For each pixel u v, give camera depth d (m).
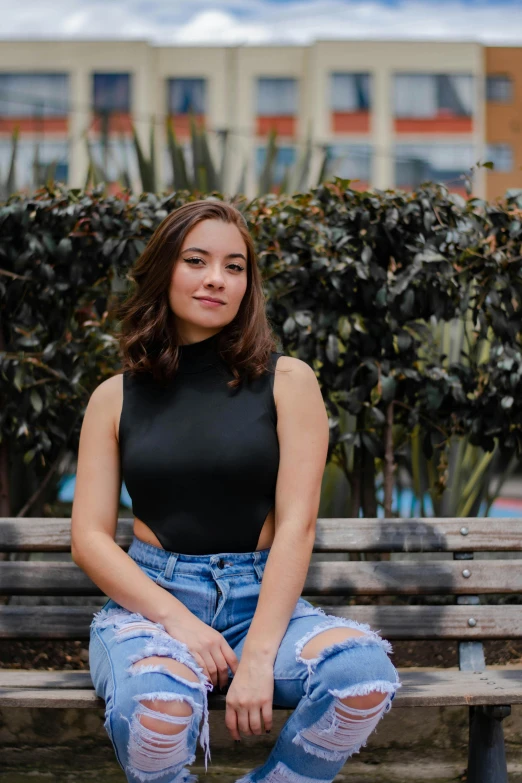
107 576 1.80
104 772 2.28
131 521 2.21
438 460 2.90
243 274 1.93
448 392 2.62
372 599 2.96
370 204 2.51
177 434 1.85
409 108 26.09
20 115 18.52
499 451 2.85
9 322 2.68
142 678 1.57
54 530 2.22
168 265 1.90
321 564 2.21
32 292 2.64
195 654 1.69
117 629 1.74
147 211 2.58
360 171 19.98
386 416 2.64
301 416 1.88
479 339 2.73
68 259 2.58
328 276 2.54
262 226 2.57
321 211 2.57
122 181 3.84
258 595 1.83
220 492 1.83
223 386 1.90
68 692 1.81
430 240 2.51
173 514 1.84
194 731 1.61
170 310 1.94
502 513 6.57
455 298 2.60
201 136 4.04
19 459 2.89
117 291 2.68
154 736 1.54
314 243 2.54
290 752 1.66
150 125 4.11
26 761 2.29
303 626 1.74
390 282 2.55
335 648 1.62
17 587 2.19
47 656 2.73
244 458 1.83
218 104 26.41
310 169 4.18
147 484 1.84
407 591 2.21
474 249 2.53
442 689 1.86
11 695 1.79
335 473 2.94
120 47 26.27
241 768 2.28
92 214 2.56
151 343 1.94
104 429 1.93
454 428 2.69
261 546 1.88
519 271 2.56
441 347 2.97
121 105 26.36
